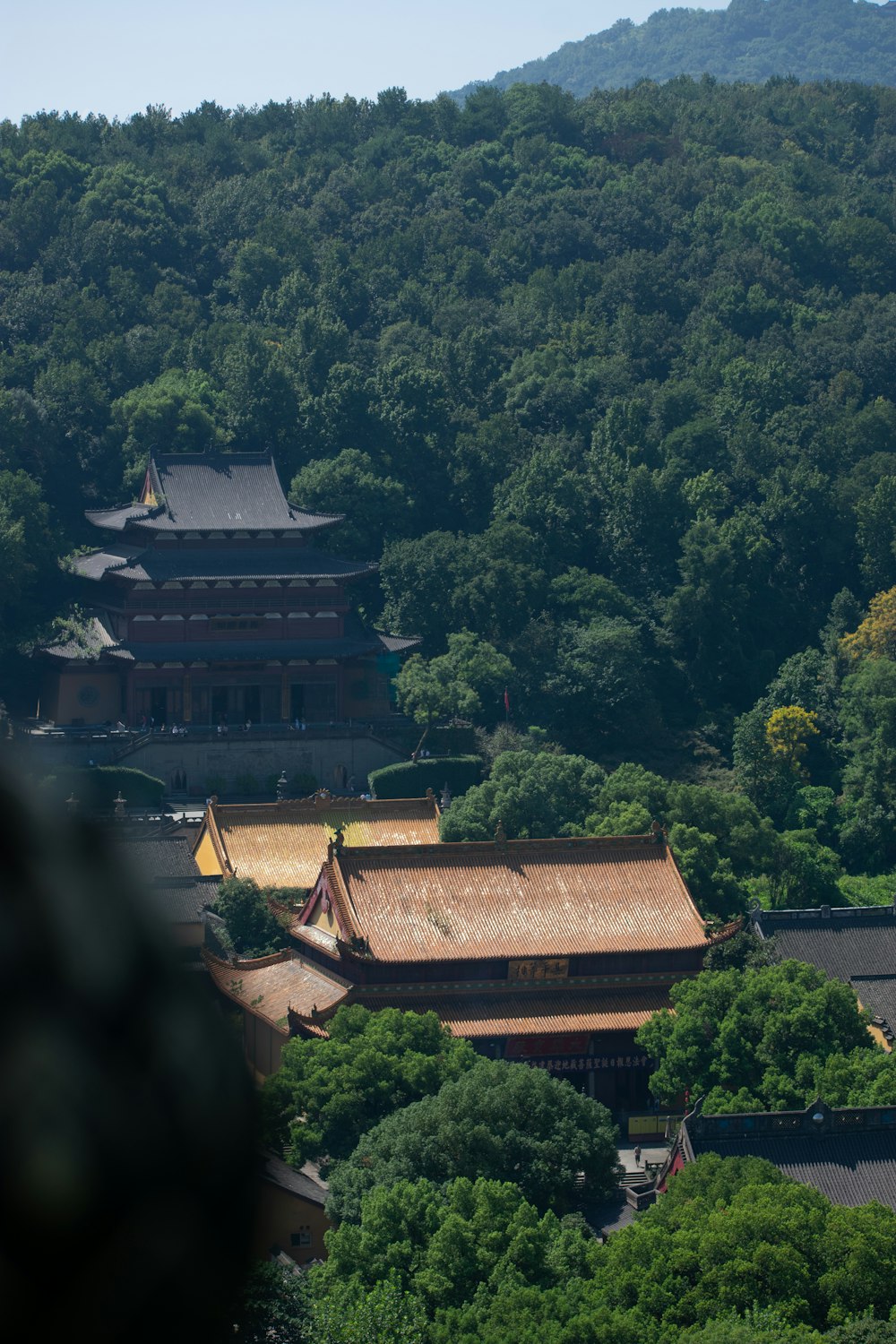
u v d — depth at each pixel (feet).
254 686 652.48
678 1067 333.01
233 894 421.59
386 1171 263.70
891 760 612.70
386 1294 207.72
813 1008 322.55
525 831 488.85
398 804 484.74
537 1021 365.20
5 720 588.50
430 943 367.25
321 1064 307.37
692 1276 214.28
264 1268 169.48
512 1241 228.63
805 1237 214.69
